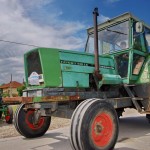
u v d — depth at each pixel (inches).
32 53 198.4
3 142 214.7
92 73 212.8
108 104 175.0
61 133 249.1
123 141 212.1
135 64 246.5
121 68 243.1
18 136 239.3
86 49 272.8
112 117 175.6
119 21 247.9
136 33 246.7
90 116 160.4
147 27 264.2
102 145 167.0
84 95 201.8
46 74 187.6
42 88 187.0
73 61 204.1
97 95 211.5
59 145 202.2
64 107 198.7
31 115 226.8
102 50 257.6
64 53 200.7
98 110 166.2
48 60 190.9
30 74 201.6
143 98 243.1
